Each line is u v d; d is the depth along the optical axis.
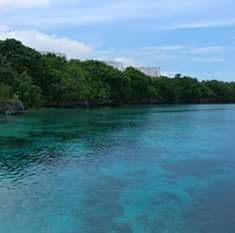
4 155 38.81
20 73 106.88
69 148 43.59
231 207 23.41
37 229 19.98
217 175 31.47
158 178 30.34
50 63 124.19
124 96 148.38
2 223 20.75
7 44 112.31
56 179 29.73
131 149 43.72
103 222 20.91
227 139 52.94
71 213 22.22
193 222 20.92
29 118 79.00
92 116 89.94
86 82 131.75
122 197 25.28
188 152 42.06
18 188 27.14
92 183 28.64
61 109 116.00
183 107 150.38
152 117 90.75
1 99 86.25
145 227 20.22
